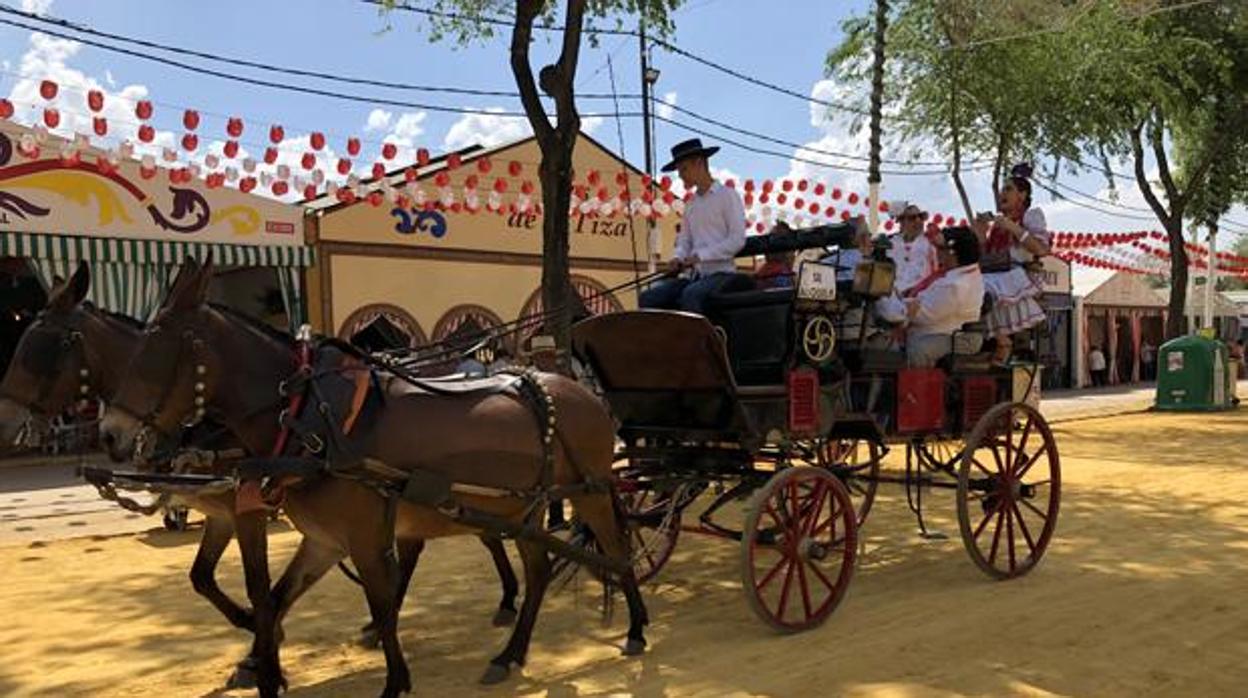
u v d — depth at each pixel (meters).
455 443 5.42
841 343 7.30
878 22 16.44
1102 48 19.80
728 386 6.55
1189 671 5.58
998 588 7.51
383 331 9.56
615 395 7.25
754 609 6.27
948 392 8.14
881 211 16.47
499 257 20.72
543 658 6.12
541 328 8.55
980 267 8.84
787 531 6.49
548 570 6.07
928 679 5.51
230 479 5.09
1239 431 18.83
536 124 10.82
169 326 5.14
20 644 6.53
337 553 5.71
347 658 6.18
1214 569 7.98
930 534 9.47
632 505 8.13
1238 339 43.69
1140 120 24.33
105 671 6.00
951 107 19.64
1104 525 9.88
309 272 18.20
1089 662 5.75
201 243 16.67
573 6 10.70
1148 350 39.19
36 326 5.39
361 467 5.05
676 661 5.97
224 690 5.67
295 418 5.11
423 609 7.28
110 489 5.48
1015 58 19.14
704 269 7.66
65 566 8.78
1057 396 30.42
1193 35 23.39
